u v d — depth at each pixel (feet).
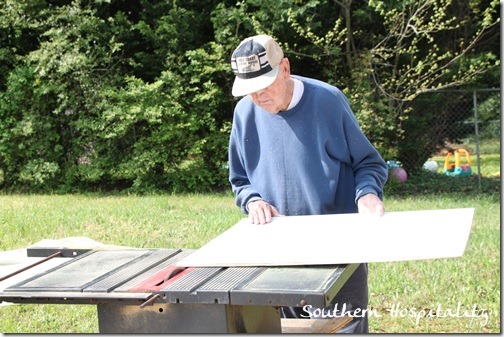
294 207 8.38
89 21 31.35
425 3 29.63
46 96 32.37
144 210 24.58
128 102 31.76
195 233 20.16
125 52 33.73
